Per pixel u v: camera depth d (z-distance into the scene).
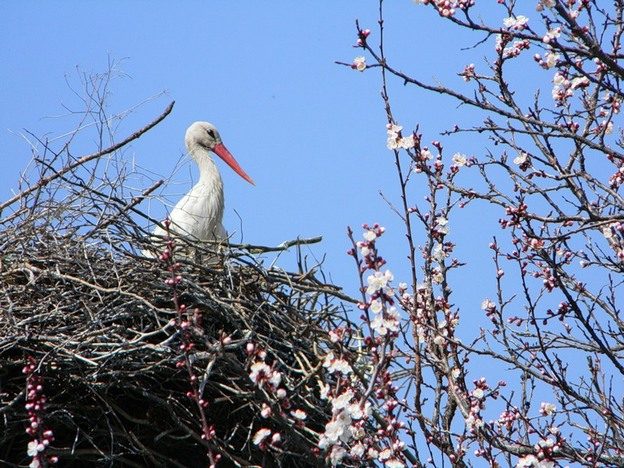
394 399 8.39
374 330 7.93
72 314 11.05
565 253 10.64
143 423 11.13
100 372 10.66
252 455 11.21
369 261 7.76
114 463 11.56
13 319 10.71
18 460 11.23
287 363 11.61
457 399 9.25
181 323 9.01
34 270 11.52
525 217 9.31
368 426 9.11
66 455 10.77
